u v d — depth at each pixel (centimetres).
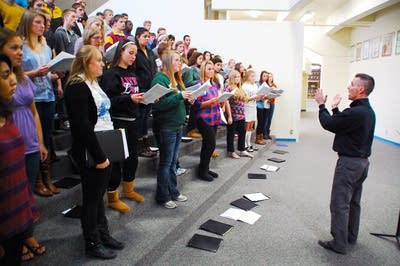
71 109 172
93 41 253
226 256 240
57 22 353
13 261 138
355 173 237
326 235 277
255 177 434
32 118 189
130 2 656
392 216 318
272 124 721
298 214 320
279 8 698
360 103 240
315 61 1359
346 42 1074
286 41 693
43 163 230
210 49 698
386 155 599
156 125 271
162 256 233
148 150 349
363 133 231
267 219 307
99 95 191
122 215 244
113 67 241
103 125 195
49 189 234
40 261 182
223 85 459
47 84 238
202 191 330
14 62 157
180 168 358
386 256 246
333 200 249
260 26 691
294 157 564
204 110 344
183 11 675
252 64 704
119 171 241
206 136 347
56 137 291
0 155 124
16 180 130
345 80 1090
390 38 744
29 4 301
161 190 279
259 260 237
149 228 243
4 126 129
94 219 188
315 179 434
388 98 746
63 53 204
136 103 240
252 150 525
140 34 311
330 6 845
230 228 283
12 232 129
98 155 173
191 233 271
